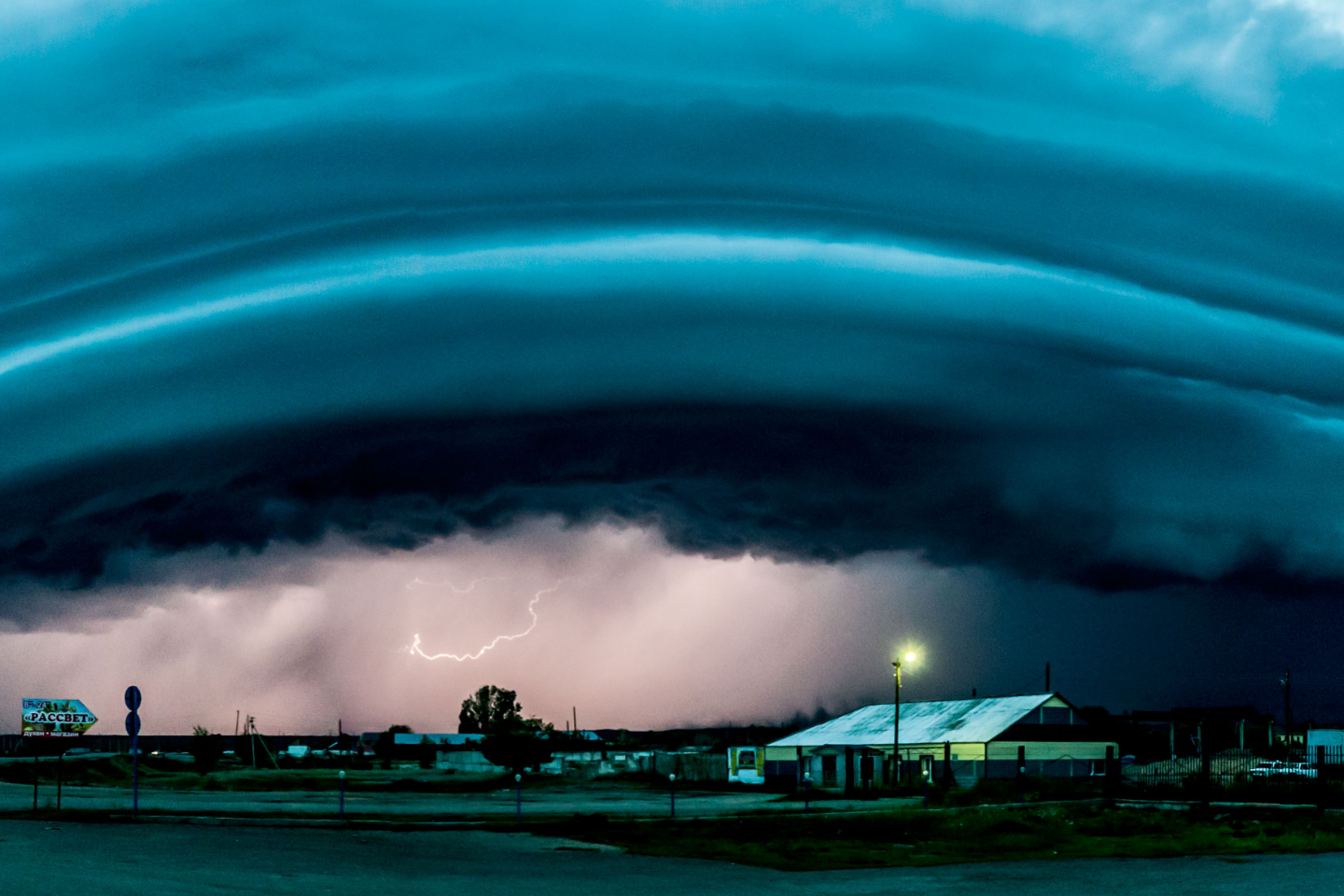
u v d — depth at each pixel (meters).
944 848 25.08
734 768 79.50
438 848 23.09
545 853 22.77
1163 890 17.02
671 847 24.88
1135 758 79.00
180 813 32.19
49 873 15.09
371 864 19.09
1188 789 41.44
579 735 144.50
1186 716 108.00
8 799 41.41
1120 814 32.44
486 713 169.00
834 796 55.59
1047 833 28.00
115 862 17.14
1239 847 25.12
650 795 60.50
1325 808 35.19
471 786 72.06
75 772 72.31
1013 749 68.31
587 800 53.84
